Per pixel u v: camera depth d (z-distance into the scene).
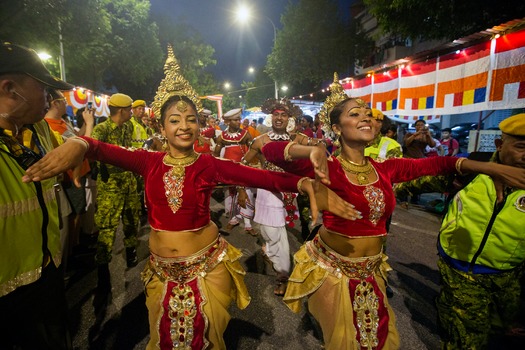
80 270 3.89
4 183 1.55
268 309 3.12
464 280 2.05
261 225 3.33
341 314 1.84
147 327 2.82
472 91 4.63
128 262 3.99
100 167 3.40
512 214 1.86
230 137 5.22
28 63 1.59
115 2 19.11
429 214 6.50
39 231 1.71
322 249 1.96
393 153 3.42
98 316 2.98
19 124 1.68
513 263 1.96
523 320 2.82
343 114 1.85
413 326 2.87
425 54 5.28
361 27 23.56
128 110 3.76
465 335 2.04
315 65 23.45
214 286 1.93
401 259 4.28
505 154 1.82
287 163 1.77
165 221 1.85
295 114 4.09
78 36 10.88
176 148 1.88
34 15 8.02
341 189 1.81
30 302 1.69
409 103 5.73
